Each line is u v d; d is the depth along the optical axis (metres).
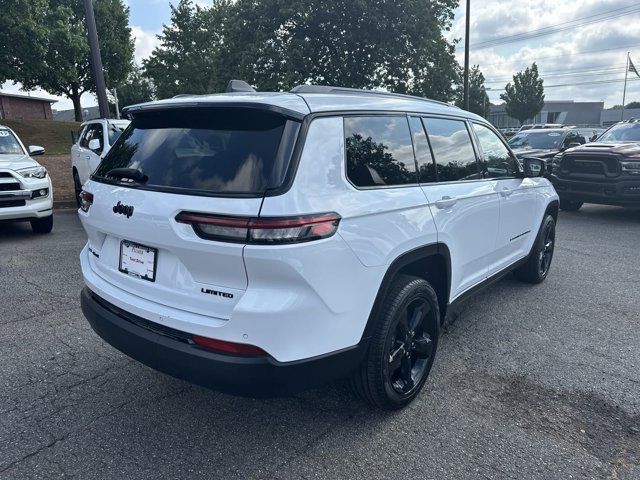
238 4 23.19
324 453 2.74
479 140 4.14
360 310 2.63
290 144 2.39
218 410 3.14
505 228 4.41
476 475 2.57
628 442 2.84
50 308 4.75
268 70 22.80
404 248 2.88
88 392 3.32
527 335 4.28
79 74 39.78
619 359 3.84
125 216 2.66
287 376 2.37
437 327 3.34
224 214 2.26
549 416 3.09
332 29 21.61
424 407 3.18
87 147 10.38
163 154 2.70
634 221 9.70
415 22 20.98
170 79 43.22
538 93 52.81
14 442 2.79
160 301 2.59
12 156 8.14
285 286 2.30
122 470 2.59
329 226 2.39
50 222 8.13
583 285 5.60
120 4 38.03
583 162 9.72
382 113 3.02
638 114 68.06
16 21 20.88
